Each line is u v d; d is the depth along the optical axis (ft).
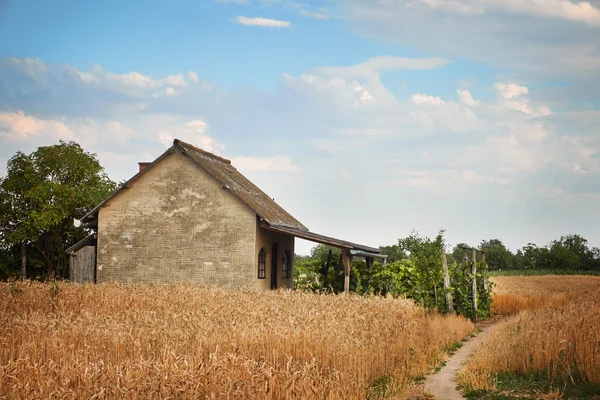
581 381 45.09
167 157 107.86
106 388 29.71
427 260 101.24
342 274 101.09
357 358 45.21
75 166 158.40
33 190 150.41
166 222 107.14
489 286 109.60
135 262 107.55
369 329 53.78
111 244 108.47
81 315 57.57
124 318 54.24
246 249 103.81
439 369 55.21
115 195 108.88
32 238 151.12
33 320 49.39
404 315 65.57
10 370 32.19
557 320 56.65
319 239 97.91
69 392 29.12
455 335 76.79
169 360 35.27
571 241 378.12
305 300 67.46
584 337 48.60
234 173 131.03
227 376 32.32
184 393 30.09
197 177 106.63
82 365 33.37
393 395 42.06
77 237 158.20
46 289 73.41
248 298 68.59
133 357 39.93
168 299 69.92
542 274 304.91
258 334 45.11
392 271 101.30
